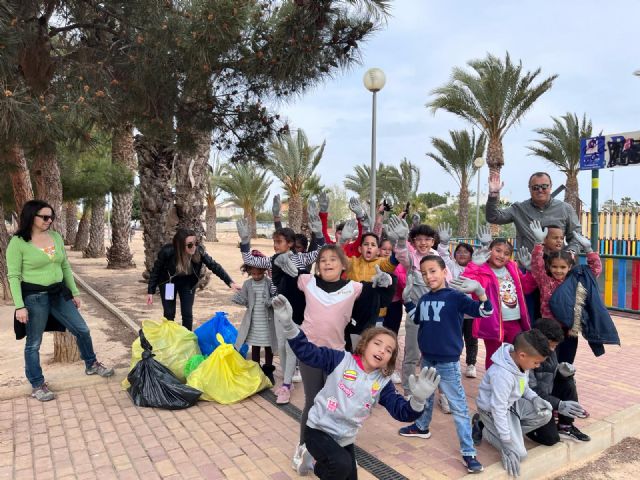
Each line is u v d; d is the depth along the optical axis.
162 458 3.53
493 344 4.34
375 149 8.67
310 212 4.70
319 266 3.41
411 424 3.89
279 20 5.49
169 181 12.18
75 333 4.99
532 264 4.20
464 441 3.35
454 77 19.86
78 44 5.39
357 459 3.51
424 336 3.57
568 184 24.48
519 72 19.30
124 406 4.48
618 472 3.54
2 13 3.86
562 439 3.74
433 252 4.74
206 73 5.27
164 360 4.83
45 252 4.64
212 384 4.59
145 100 5.42
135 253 24.88
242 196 37.09
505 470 3.33
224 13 4.70
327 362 2.78
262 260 4.83
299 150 28.75
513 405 3.53
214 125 6.31
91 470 3.37
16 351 6.34
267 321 5.02
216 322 5.39
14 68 3.91
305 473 3.28
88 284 12.74
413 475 3.29
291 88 5.98
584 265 4.07
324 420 2.78
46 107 3.76
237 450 3.64
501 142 20.55
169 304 5.58
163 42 4.81
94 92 4.43
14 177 7.75
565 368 3.76
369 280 4.41
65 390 4.88
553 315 4.04
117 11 5.04
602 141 9.19
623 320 8.52
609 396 4.77
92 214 20.95
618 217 16.53
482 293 3.30
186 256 5.48
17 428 4.03
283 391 4.58
